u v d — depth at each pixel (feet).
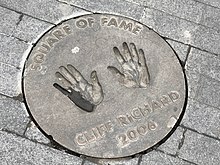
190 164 3.65
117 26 4.30
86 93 3.84
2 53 4.00
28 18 4.24
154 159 3.62
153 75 4.02
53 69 3.94
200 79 4.11
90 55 4.07
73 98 3.81
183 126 3.82
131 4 4.49
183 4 4.58
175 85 4.00
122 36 4.23
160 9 4.51
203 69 4.18
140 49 4.16
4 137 3.59
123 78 3.97
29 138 3.61
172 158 3.65
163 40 4.27
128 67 4.03
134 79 3.97
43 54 4.02
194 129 3.82
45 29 4.20
